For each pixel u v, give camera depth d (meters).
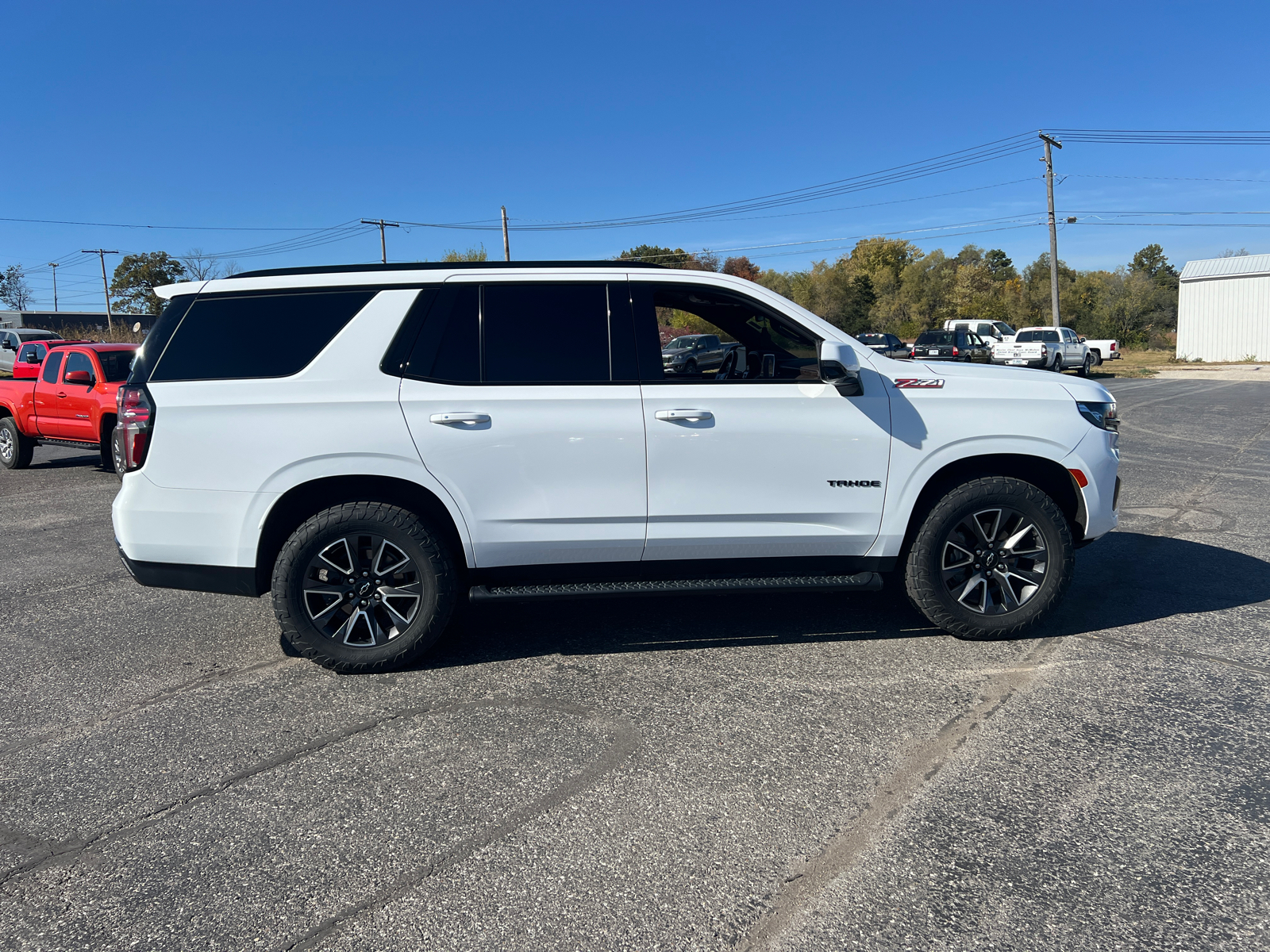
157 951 2.14
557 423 3.83
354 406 3.77
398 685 3.82
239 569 3.83
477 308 3.92
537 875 2.42
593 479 3.88
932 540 4.06
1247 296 42.66
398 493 3.97
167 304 3.93
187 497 3.78
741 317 4.15
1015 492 4.03
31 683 3.93
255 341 3.84
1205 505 7.59
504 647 4.26
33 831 2.70
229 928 2.22
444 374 3.85
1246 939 2.10
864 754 3.10
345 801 2.84
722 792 2.85
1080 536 4.23
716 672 3.89
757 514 3.97
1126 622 4.48
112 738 3.34
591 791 2.87
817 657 4.05
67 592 5.46
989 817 2.66
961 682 3.72
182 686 3.86
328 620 3.91
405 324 3.87
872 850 2.50
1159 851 2.47
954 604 4.13
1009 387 4.14
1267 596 4.91
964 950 2.09
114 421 10.05
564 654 4.15
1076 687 3.65
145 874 2.46
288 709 3.58
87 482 10.30
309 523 3.79
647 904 2.28
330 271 3.97
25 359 13.75
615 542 3.94
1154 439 12.42
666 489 3.91
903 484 4.03
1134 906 2.23
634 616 4.72
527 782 2.94
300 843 2.60
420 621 3.88
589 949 2.11
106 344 10.88
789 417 3.94
